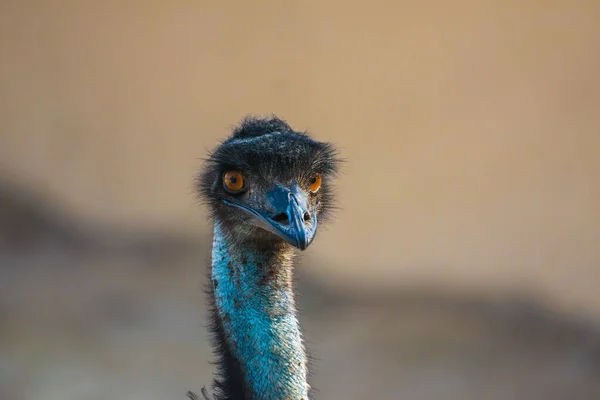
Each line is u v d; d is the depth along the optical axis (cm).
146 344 2227
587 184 2945
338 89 3139
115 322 2353
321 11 3156
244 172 926
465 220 3036
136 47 3278
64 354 2148
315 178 965
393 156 3092
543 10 3023
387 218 3056
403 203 3067
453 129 3077
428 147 3083
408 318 2492
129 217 3203
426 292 2762
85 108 3309
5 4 3338
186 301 2495
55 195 3209
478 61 3072
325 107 3139
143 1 3269
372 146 3103
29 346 2177
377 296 2698
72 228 2992
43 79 3334
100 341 2238
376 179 3092
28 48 3341
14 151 3278
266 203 910
